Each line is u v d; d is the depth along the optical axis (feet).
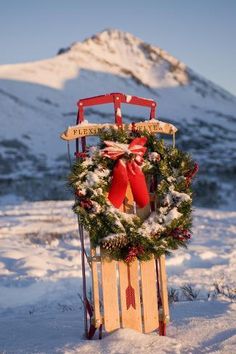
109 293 17.65
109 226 17.38
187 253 43.24
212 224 70.23
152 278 18.07
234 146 287.69
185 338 17.06
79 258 43.62
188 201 18.06
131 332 17.08
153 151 18.56
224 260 41.63
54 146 249.55
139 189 17.85
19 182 159.94
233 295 27.09
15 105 301.63
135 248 17.33
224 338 16.66
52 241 54.19
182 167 18.40
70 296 30.58
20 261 40.60
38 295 31.48
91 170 17.81
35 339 17.79
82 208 17.43
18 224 69.87
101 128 18.25
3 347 16.99
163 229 17.83
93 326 17.53
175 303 23.30
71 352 15.83
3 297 31.01
